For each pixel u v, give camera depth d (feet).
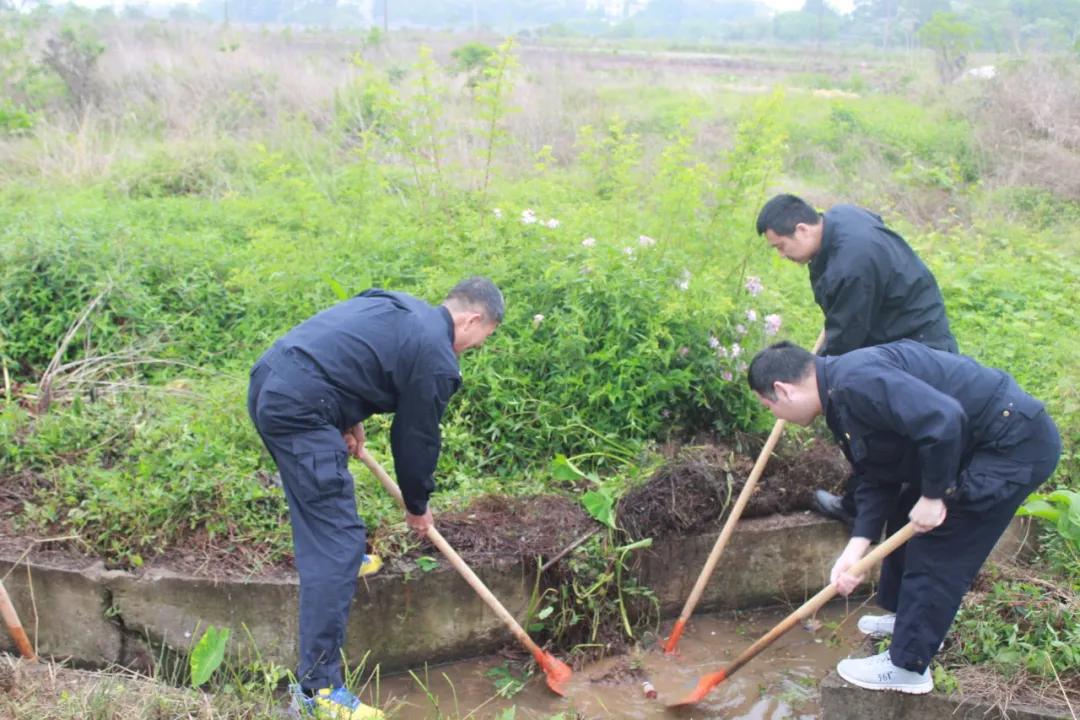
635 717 13.34
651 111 46.62
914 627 11.96
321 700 11.33
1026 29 91.61
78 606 13.05
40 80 42.42
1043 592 13.87
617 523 14.78
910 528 11.50
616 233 19.98
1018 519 15.34
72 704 11.21
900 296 14.44
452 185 23.15
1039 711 11.94
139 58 46.57
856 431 11.59
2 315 19.01
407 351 11.78
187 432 14.96
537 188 25.03
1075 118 42.42
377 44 70.28
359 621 13.43
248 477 14.16
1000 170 38.78
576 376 16.71
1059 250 30.63
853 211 14.79
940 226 33.32
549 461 16.30
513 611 14.23
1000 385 11.69
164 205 26.63
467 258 18.81
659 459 15.99
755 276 18.72
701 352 17.04
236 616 13.04
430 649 13.93
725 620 15.64
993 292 25.49
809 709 13.64
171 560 13.24
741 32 180.24
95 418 15.76
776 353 11.97
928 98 52.39
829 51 119.03
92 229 21.67
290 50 60.23
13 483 14.39
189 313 19.88
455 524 14.44
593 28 233.35
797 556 15.75
